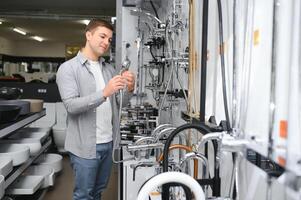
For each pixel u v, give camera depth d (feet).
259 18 2.68
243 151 2.70
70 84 6.18
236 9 3.31
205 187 3.41
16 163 7.58
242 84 3.04
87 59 6.48
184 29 6.63
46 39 34.37
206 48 4.50
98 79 6.64
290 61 2.07
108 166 7.13
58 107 15.37
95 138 6.51
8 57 34.17
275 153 2.15
